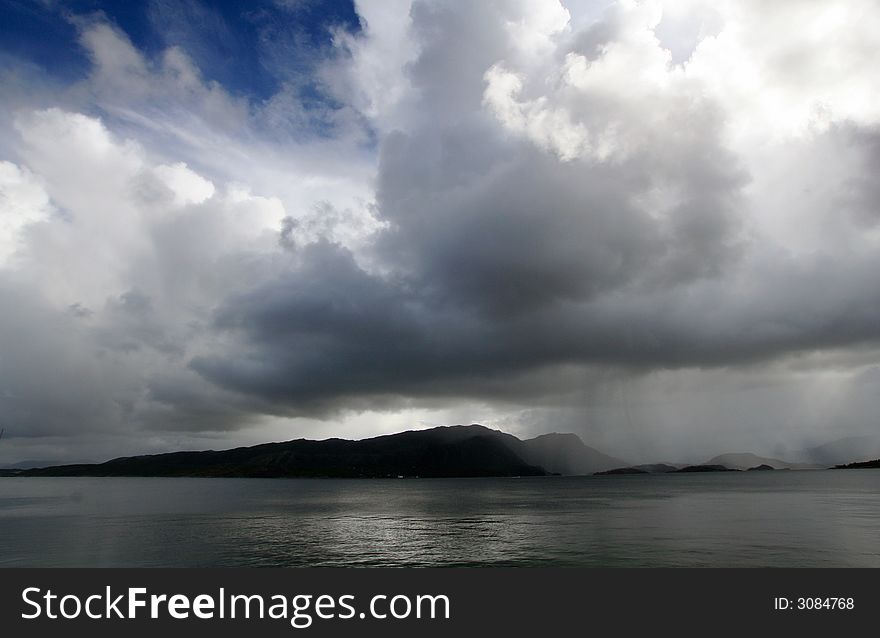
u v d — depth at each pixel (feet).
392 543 239.30
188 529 303.48
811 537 233.96
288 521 347.36
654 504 461.78
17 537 270.87
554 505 473.26
